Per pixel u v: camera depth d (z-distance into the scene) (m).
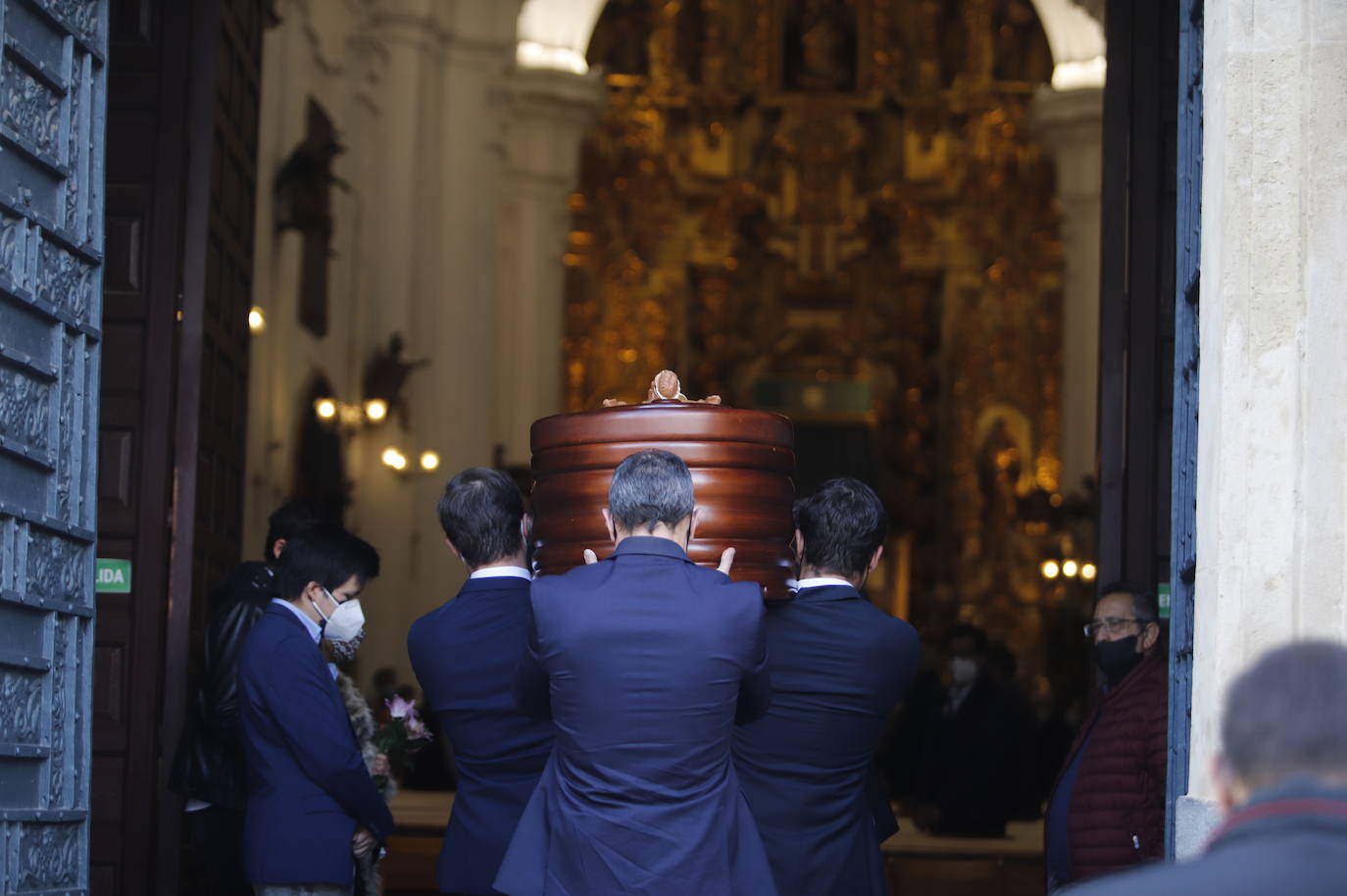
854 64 28.52
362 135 17.59
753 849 3.76
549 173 23.41
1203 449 4.00
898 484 28.11
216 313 6.99
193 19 6.74
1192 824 3.78
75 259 4.70
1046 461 27.17
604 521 4.04
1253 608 3.79
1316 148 3.87
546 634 3.73
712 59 28.08
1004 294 27.58
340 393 16.70
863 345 28.66
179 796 6.39
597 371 26.61
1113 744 5.27
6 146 4.30
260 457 13.64
